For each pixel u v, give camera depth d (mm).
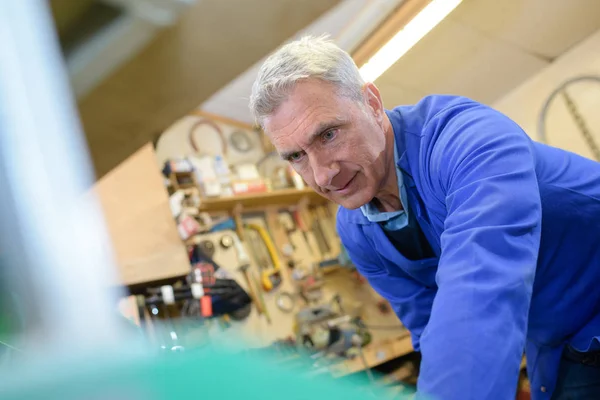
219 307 2580
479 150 746
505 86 4020
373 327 3709
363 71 3064
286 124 854
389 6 2875
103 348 172
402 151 979
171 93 506
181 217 2836
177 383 168
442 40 3111
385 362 3152
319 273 3578
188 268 1723
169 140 3404
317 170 887
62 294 181
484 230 600
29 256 185
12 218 190
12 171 198
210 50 470
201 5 415
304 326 2926
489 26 3107
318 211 3918
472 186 695
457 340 497
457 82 3705
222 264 3148
